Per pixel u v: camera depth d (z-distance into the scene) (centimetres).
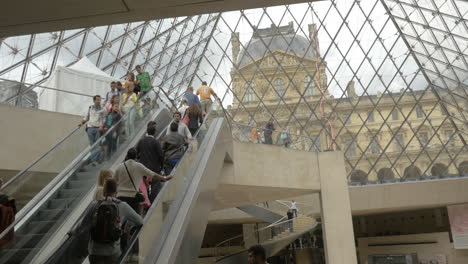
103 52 2578
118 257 473
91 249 467
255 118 3619
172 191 688
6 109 1312
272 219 2398
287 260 2956
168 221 647
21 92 1367
